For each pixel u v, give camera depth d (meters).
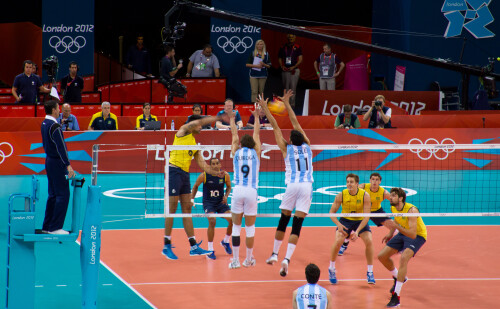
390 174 46.03
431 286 22.95
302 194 23.31
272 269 24.78
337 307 20.66
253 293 21.86
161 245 28.22
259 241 28.98
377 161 47.34
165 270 24.45
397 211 22.75
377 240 29.34
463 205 36.34
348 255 26.95
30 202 18.95
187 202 26.70
